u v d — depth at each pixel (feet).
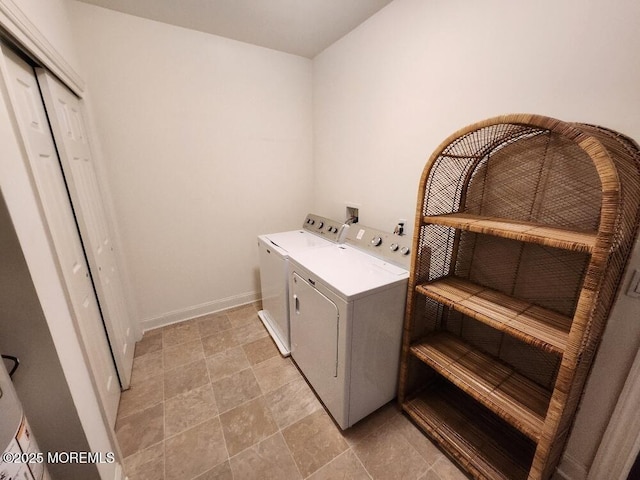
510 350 4.43
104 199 6.11
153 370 6.18
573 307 3.61
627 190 2.68
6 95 2.43
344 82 7.15
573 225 3.49
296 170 8.98
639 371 3.11
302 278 5.23
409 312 4.61
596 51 3.12
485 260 4.59
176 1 5.46
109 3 5.52
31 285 2.46
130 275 7.18
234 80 7.36
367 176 6.89
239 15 5.98
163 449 4.44
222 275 8.54
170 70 6.56
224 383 5.81
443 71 4.78
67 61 4.79
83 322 4.07
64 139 4.17
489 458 4.10
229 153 7.76
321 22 6.26
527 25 3.64
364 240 6.09
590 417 3.61
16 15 2.95
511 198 4.13
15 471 2.15
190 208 7.58
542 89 3.62
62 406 2.86
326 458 4.31
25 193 2.55
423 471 4.14
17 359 2.54
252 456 4.33
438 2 4.66
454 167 4.71
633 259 3.01
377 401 4.97
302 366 5.89
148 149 6.73
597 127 3.07
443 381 5.64
